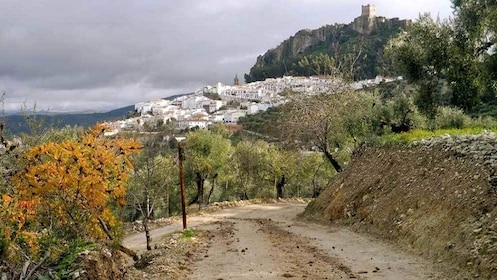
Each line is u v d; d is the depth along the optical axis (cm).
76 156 1516
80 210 1496
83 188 1493
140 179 2331
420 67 2178
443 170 1842
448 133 2344
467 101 2061
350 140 4109
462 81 2014
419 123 3219
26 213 1192
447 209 1567
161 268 1374
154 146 2445
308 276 1245
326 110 3834
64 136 2066
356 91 3988
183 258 1583
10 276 810
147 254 1731
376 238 1947
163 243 2192
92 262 959
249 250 1761
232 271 1351
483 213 1366
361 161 2962
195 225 3238
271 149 6141
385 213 2080
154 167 2462
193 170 5331
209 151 5291
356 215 2436
